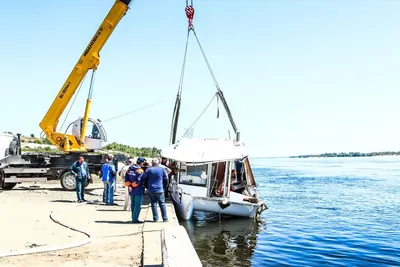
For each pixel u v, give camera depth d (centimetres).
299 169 11681
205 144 2138
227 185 1936
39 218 1369
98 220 1364
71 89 2380
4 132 2397
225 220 1994
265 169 11919
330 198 3428
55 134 2370
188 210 1867
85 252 920
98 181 3181
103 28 2362
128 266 813
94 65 2375
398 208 2764
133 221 1334
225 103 2420
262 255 1372
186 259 617
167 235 766
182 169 2009
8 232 1130
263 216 2350
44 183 2914
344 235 1767
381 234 1797
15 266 791
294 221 2162
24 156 2333
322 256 1382
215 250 1420
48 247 937
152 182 1345
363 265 1275
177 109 2677
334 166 14925
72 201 1859
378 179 6272
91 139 2394
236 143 2206
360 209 2703
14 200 1856
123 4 2345
